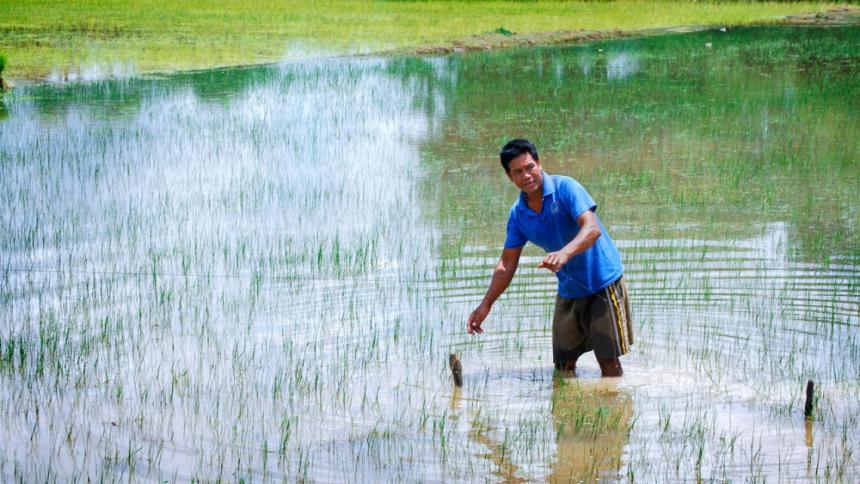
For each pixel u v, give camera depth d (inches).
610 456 252.5
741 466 245.0
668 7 1854.1
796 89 913.5
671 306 362.3
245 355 321.7
